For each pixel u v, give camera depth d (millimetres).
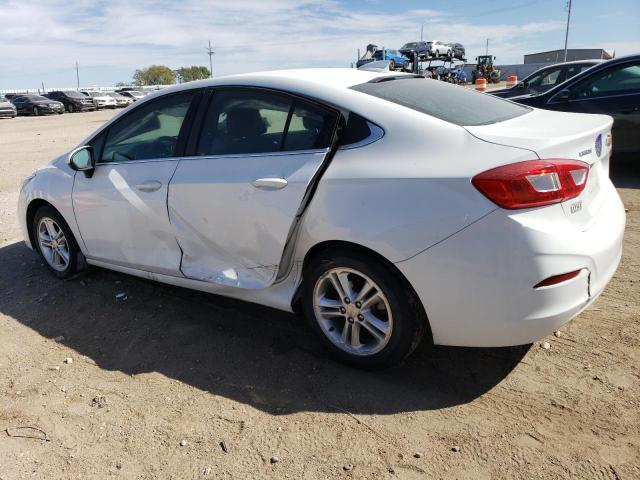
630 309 3566
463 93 3498
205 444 2588
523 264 2441
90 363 3322
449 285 2578
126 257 3930
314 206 2891
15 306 4148
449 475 2324
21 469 2486
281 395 2916
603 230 2754
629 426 2527
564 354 3111
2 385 3125
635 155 7059
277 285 3230
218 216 3260
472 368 3051
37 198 4445
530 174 2430
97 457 2541
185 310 3920
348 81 3225
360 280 2957
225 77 3494
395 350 2852
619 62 7012
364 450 2492
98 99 39688
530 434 2527
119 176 3812
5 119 31578
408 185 2633
